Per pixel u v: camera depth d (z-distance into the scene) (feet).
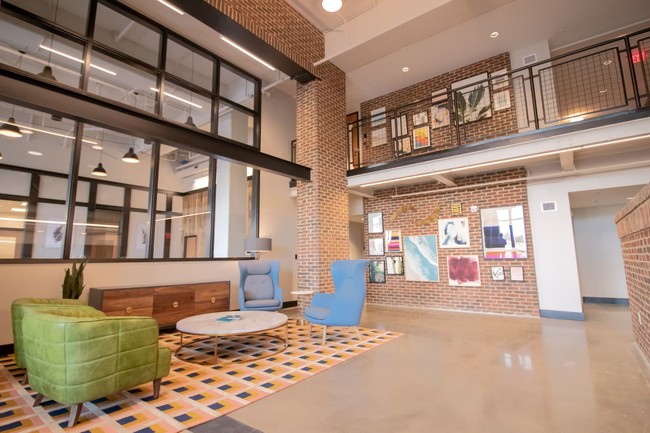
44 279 13.91
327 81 22.07
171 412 7.85
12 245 23.34
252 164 17.22
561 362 11.26
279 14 18.44
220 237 24.25
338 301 14.19
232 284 21.08
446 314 20.77
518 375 10.11
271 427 7.18
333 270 14.96
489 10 17.97
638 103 13.57
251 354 12.69
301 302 20.12
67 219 15.01
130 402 8.38
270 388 9.34
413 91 25.57
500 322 18.10
